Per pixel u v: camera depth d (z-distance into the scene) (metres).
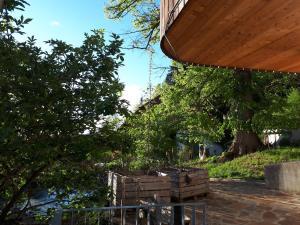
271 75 17.75
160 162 11.80
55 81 5.48
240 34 4.55
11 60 5.30
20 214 6.01
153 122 12.08
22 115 5.42
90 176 6.30
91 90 5.78
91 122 5.83
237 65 6.43
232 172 15.89
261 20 4.04
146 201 7.96
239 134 19.45
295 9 3.71
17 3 4.80
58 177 6.23
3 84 5.31
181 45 5.03
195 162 19.97
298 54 5.60
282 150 17.88
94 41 5.95
